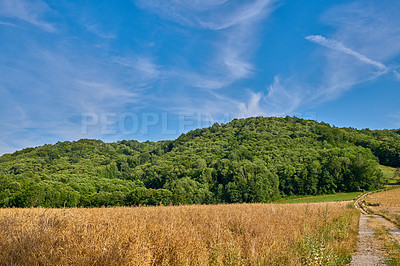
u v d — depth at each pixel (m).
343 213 23.12
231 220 11.18
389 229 18.58
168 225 7.52
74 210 12.47
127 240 5.61
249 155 117.75
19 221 7.16
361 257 9.47
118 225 7.10
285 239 8.73
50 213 8.84
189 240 6.45
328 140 143.38
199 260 5.59
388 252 10.29
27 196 51.91
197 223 10.23
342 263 8.06
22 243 4.76
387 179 97.31
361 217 30.59
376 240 13.27
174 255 5.78
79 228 6.32
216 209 17.89
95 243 5.05
